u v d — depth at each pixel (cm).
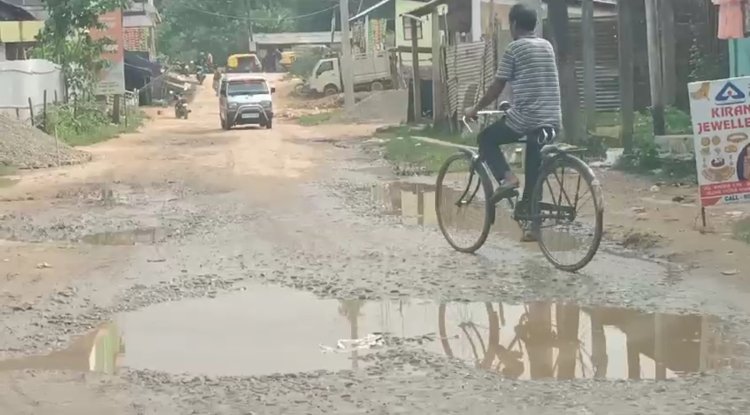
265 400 549
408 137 2536
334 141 2820
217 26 8888
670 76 2522
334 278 867
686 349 646
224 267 923
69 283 859
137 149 2636
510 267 905
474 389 567
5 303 785
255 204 1386
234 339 683
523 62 887
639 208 1195
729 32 1522
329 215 1259
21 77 2789
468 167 986
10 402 548
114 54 4038
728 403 530
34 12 4875
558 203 898
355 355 643
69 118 3056
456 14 2964
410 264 926
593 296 788
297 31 9125
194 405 542
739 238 972
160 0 8781
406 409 531
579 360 630
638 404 534
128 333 701
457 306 768
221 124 3850
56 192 1594
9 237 1134
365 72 5331
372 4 7594
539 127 888
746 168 999
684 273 856
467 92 2422
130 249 1030
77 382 587
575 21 2702
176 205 1395
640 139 1792
